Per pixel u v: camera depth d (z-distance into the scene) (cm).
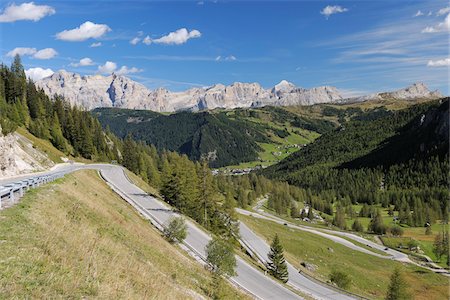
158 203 6888
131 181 8306
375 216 17288
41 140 10919
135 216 4819
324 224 17000
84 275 1515
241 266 5400
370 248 12675
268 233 10469
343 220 16962
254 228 10356
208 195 7581
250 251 7544
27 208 2184
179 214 6519
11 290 1118
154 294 1772
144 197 7000
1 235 1595
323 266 8881
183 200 7150
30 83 13875
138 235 3434
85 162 12294
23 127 10912
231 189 18275
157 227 4997
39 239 1688
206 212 7562
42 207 2377
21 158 6588
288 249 9662
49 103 13988
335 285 6631
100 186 6044
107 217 3347
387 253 12319
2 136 5378
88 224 2627
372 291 7988
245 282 4703
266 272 5634
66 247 1750
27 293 1142
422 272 9912
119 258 2097
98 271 1636
